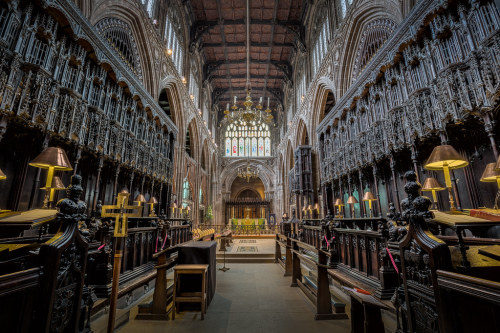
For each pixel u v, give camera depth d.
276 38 23.81
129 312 4.30
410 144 7.27
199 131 24.22
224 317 4.23
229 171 35.31
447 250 1.64
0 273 2.05
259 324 3.94
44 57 6.03
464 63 5.71
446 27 6.28
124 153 9.33
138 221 7.02
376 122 8.88
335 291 5.49
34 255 1.91
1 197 5.50
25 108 5.37
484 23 5.42
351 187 11.71
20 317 1.54
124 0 10.34
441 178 7.05
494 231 4.16
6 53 5.06
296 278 6.30
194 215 23.02
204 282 4.31
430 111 6.62
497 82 4.92
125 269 4.93
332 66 15.05
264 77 29.27
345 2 13.98
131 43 11.73
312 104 18.72
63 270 1.86
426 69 6.92
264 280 7.00
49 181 4.12
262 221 26.00
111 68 8.48
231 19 21.53
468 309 1.41
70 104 6.70
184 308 4.56
